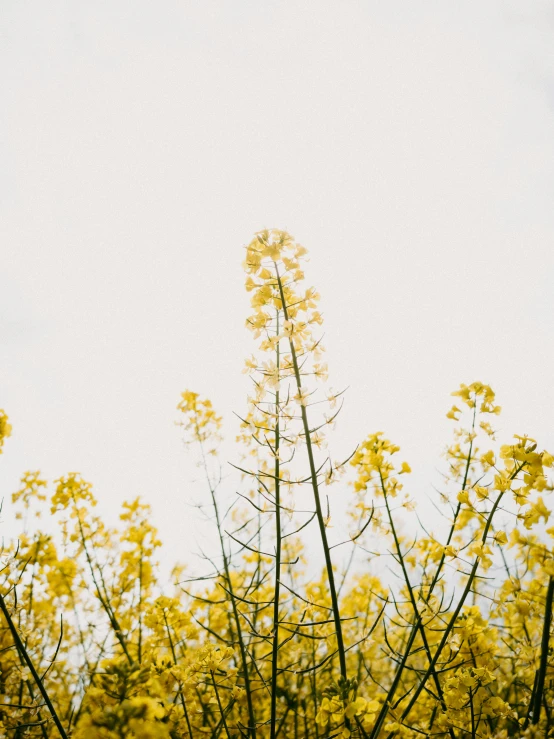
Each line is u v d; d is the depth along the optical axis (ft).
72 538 12.87
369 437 8.64
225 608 12.03
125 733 4.73
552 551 5.73
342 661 6.57
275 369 7.09
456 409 8.74
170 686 7.39
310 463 6.77
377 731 6.72
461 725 6.92
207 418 11.39
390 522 7.77
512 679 9.72
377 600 13.17
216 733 8.45
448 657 7.93
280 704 11.87
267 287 7.44
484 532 6.85
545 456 6.33
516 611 6.35
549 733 6.57
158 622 9.06
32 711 6.81
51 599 13.25
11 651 9.87
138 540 13.33
